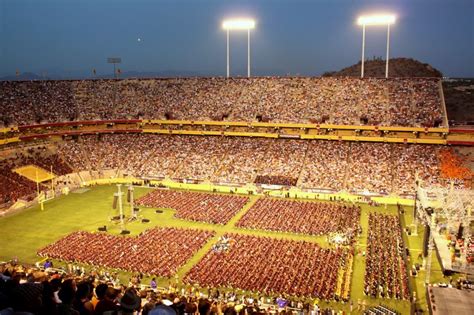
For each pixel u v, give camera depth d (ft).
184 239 215.31
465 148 303.89
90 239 215.92
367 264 183.01
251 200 282.97
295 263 185.78
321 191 290.56
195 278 173.17
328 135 328.90
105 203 280.92
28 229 234.17
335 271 177.78
